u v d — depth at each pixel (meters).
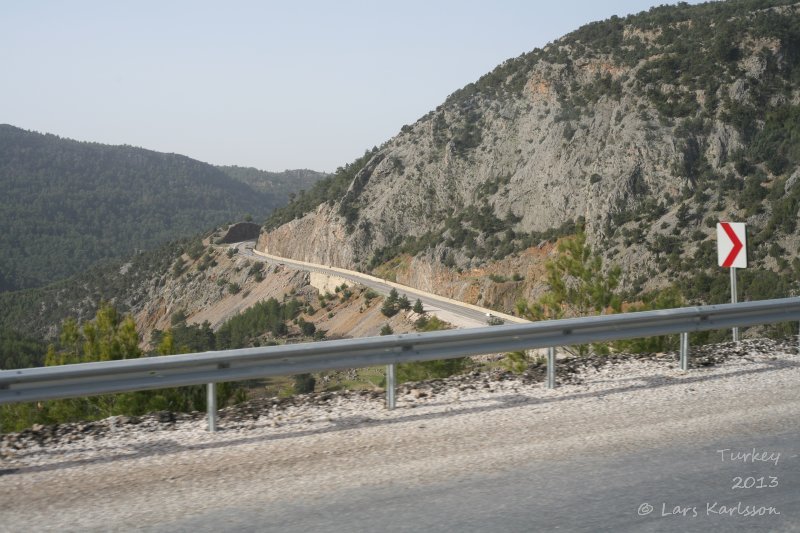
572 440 6.55
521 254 101.88
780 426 6.89
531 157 123.38
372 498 5.17
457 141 144.50
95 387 7.00
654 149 98.00
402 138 163.88
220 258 183.12
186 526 4.74
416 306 89.19
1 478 5.93
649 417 7.30
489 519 4.73
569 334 8.91
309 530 4.61
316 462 6.11
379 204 146.25
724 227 11.31
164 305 181.75
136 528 4.72
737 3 125.38
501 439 6.64
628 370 9.63
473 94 154.38
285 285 141.88
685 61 111.12
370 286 119.00
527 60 149.12
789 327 22.78
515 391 8.64
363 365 7.95
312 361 7.80
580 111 120.88
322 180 191.50
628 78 116.56
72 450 6.73
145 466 6.15
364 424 7.38
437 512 4.87
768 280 53.72
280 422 7.56
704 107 100.81
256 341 113.25
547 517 4.75
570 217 103.56
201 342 119.81
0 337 106.69
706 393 8.29
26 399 6.76
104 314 18.83
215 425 7.35
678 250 75.75
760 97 99.06
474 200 129.88
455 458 6.09
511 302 93.19
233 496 5.30
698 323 9.66
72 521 4.88
